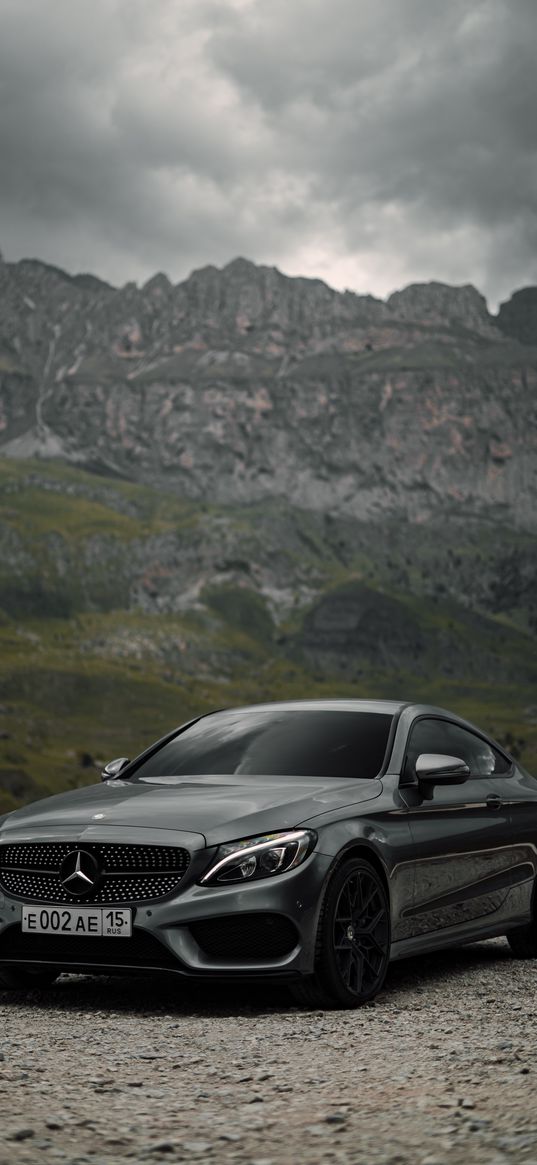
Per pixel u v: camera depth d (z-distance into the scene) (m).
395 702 7.16
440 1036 4.64
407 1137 3.00
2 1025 4.98
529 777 7.77
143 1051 4.34
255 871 5.32
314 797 5.82
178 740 7.00
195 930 5.30
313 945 5.30
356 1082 3.77
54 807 6.00
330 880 5.41
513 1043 4.36
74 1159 2.81
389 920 5.82
